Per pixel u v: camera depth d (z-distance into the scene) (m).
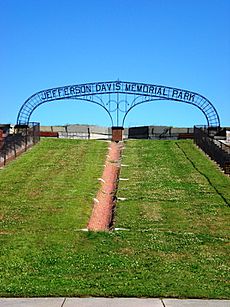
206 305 10.45
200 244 16.84
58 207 22.27
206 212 22.44
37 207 22.25
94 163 35.34
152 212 22.34
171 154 40.34
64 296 11.05
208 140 40.72
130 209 22.86
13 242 16.16
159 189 27.64
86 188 26.86
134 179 30.56
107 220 21.56
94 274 13.09
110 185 29.48
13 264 13.91
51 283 12.12
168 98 52.84
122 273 13.19
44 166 33.50
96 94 52.91
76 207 22.36
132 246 16.33
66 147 42.19
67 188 26.75
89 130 63.53
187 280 12.55
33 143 42.56
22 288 11.58
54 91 53.53
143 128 61.91
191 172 32.78
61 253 15.16
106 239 17.16
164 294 11.16
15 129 50.44
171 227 19.80
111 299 10.86
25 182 28.25
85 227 19.00
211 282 12.43
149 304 10.52
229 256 15.39
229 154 32.94
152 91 53.06
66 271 13.34
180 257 15.10
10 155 35.34
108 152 40.88
